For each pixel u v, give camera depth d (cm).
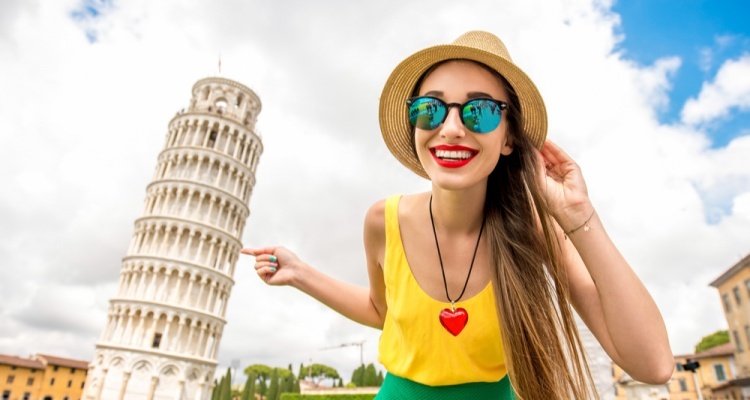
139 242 6556
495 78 226
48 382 10538
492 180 248
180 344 6041
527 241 225
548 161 229
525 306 207
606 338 198
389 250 248
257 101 8362
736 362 4744
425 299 226
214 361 6488
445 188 206
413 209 250
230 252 7150
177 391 5769
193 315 6219
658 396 5528
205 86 7912
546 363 204
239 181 7494
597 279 184
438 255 236
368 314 324
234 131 7538
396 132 272
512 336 207
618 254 186
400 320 230
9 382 9844
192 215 6725
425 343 225
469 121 203
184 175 6906
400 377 244
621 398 5631
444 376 224
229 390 7031
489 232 232
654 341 174
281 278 329
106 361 5600
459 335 219
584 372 210
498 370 231
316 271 333
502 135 219
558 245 219
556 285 214
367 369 6631
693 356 5809
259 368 14138
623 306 176
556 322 221
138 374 5634
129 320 5897
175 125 7525
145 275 6172
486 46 233
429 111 212
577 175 206
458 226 233
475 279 230
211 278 6594
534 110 227
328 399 4216
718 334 7438
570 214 194
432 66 236
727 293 4797
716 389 5234
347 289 331
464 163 205
